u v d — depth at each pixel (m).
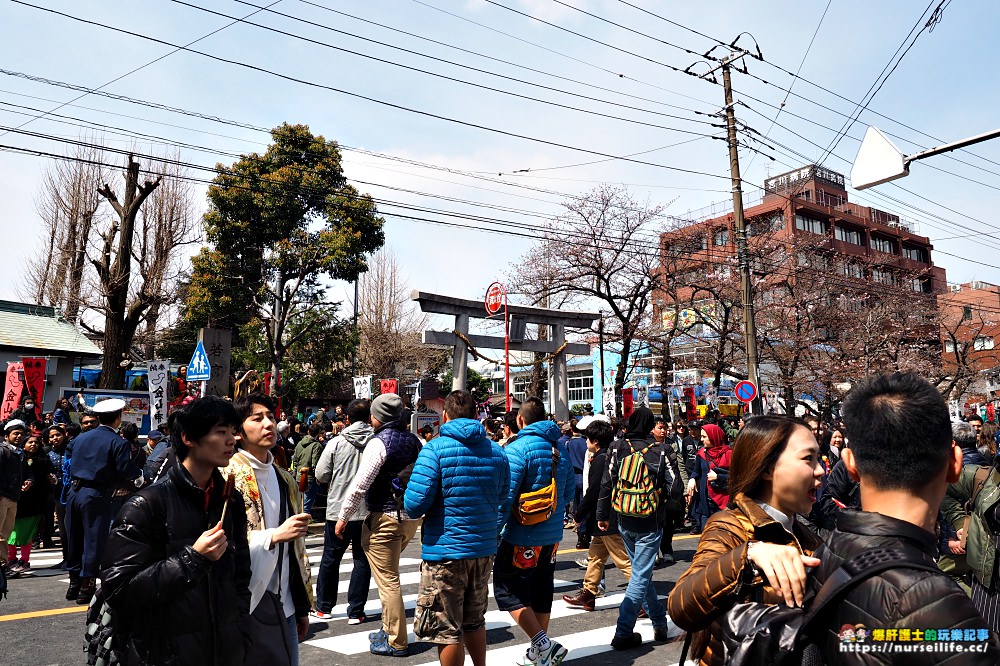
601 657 5.10
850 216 46.62
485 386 45.56
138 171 19.48
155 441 9.65
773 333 26.31
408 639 5.53
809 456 2.13
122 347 20.06
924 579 1.21
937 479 1.40
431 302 17.92
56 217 28.98
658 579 7.76
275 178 27.03
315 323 29.84
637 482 5.29
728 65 17.25
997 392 37.12
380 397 5.33
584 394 44.12
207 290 27.67
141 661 2.43
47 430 11.17
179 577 2.33
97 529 6.74
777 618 1.38
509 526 4.64
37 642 5.35
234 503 2.85
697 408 22.98
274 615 3.14
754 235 27.41
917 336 31.73
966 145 9.88
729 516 2.02
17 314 22.73
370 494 5.17
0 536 8.11
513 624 5.97
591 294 24.91
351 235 27.61
